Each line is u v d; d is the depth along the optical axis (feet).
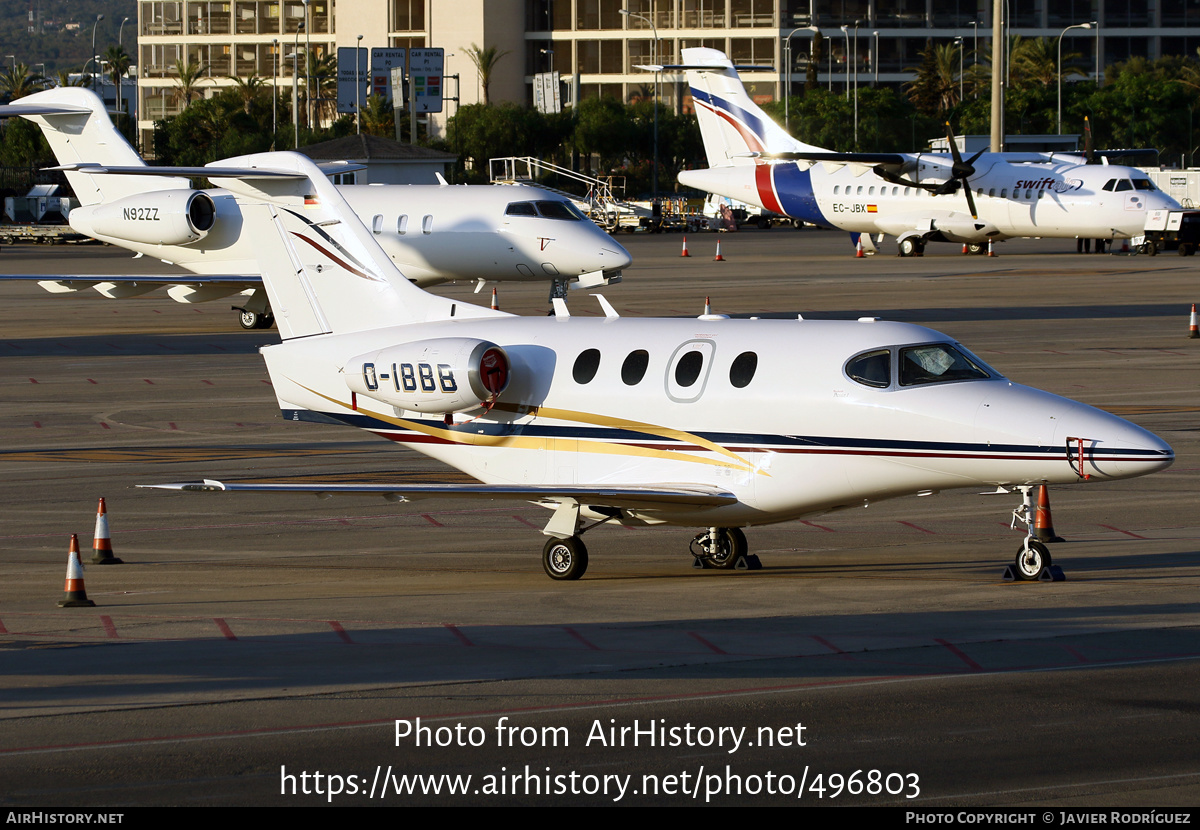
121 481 226.79
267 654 128.88
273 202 198.29
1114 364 338.13
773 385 161.89
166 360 375.04
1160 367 332.80
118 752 101.86
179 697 115.14
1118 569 163.53
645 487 165.37
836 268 636.07
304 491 160.86
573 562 164.55
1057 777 95.86
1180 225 646.74
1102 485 216.95
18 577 166.81
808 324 167.02
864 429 157.48
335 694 115.55
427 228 435.53
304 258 197.98
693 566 173.27
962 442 153.58
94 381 338.54
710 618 140.97
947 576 161.27
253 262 438.40
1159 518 193.36
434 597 153.89
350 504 212.23
